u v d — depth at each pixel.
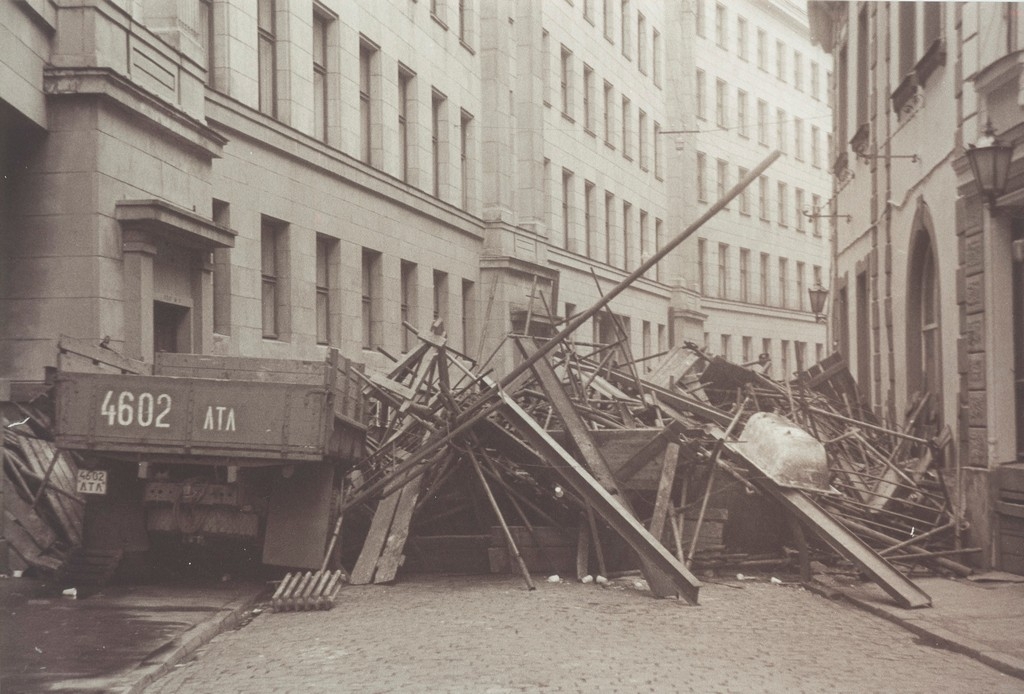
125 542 13.24
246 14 24.56
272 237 26.16
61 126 16.81
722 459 15.59
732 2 68.62
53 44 16.89
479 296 39.66
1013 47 14.13
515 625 11.09
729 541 15.42
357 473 16.42
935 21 18.91
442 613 11.92
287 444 12.76
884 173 23.05
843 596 13.12
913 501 16.34
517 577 15.03
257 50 25.12
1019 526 14.34
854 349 27.81
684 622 11.29
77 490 13.29
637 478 15.66
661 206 60.03
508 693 8.00
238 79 24.20
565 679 8.46
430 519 15.81
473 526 16.14
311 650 9.82
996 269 15.10
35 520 13.85
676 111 61.19
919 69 18.73
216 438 12.77
